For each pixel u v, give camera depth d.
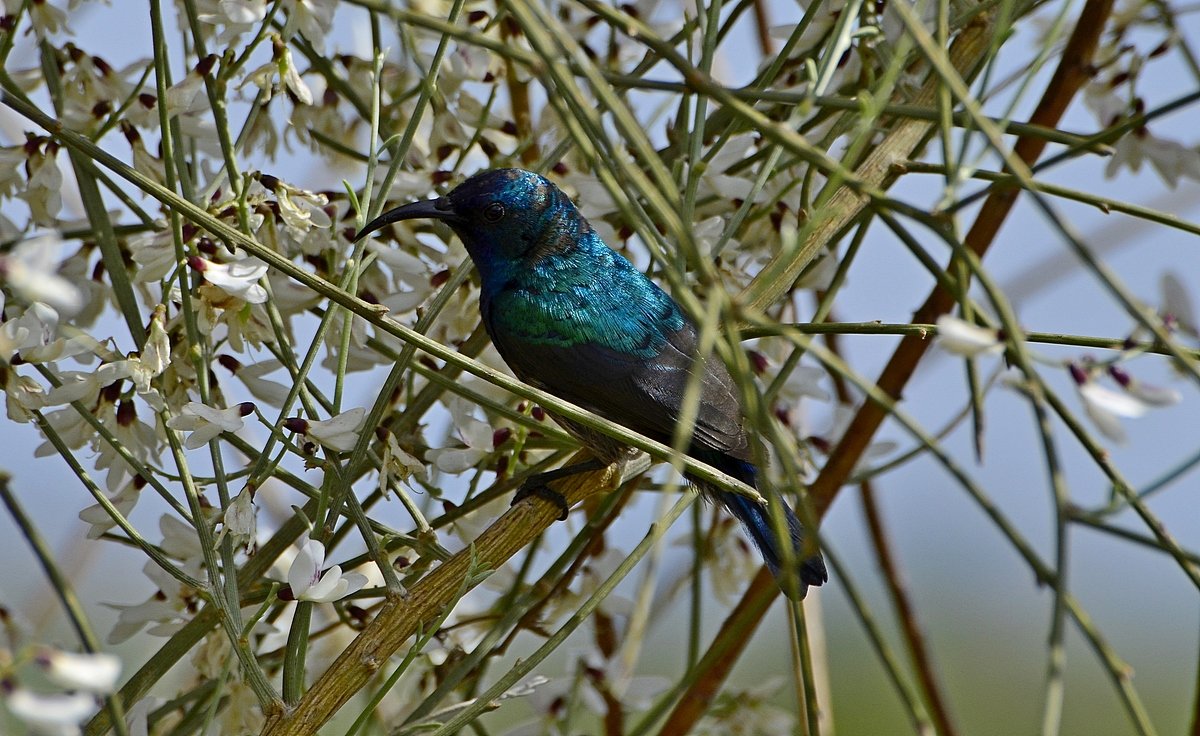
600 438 2.82
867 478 2.85
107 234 2.80
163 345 2.79
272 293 2.82
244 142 2.83
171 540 2.81
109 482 2.80
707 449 2.84
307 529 2.81
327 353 2.83
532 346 2.84
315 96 2.86
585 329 2.84
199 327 2.80
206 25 2.83
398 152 2.80
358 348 2.83
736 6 2.84
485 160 2.86
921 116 2.80
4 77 2.81
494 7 2.86
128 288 2.80
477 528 2.83
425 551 2.80
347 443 2.79
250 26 2.80
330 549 2.83
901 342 2.85
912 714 2.82
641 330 2.84
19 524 2.77
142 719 2.80
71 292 2.73
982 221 2.85
